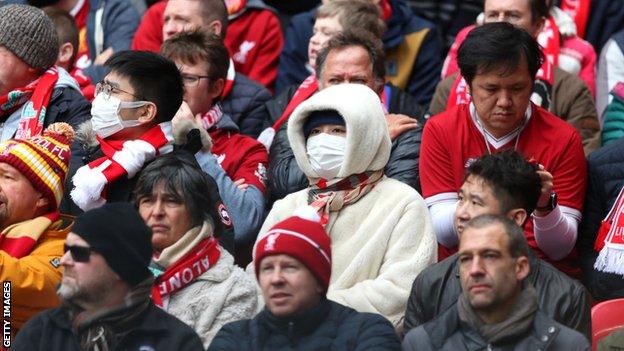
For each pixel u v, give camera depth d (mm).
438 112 28703
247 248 24703
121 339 19062
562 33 30297
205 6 29469
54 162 22531
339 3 28938
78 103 26219
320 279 19047
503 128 24188
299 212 19891
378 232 22219
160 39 31641
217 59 26484
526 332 19031
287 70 31406
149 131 23875
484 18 29000
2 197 22234
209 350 19172
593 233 24516
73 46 29578
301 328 18969
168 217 21078
